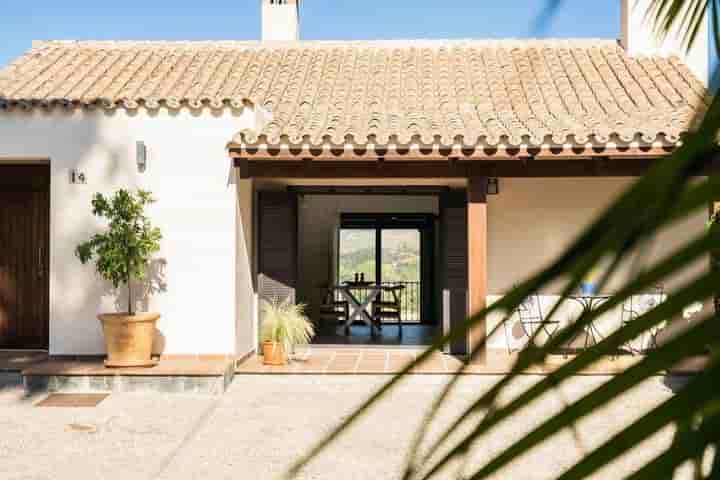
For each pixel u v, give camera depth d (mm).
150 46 13742
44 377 8586
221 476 5801
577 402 389
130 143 9477
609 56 13141
